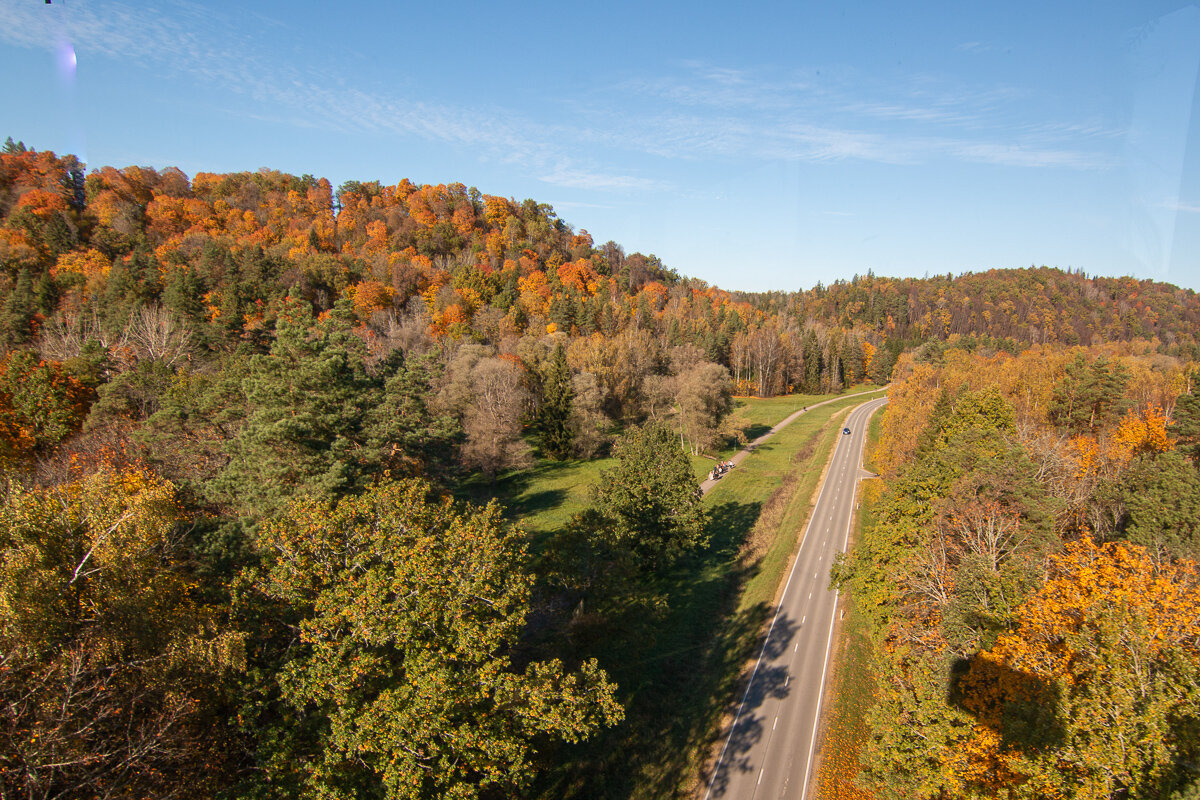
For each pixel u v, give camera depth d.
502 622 19.89
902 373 112.06
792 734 29.81
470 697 18.16
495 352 89.00
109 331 65.38
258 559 24.77
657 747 28.61
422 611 18.83
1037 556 25.45
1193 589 18.38
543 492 62.00
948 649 21.89
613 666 32.78
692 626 38.94
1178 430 51.59
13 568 15.12
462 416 64.25
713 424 82.38
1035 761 15.76
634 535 41.94
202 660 16.48
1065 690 15.89
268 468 30.14
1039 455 39.72
